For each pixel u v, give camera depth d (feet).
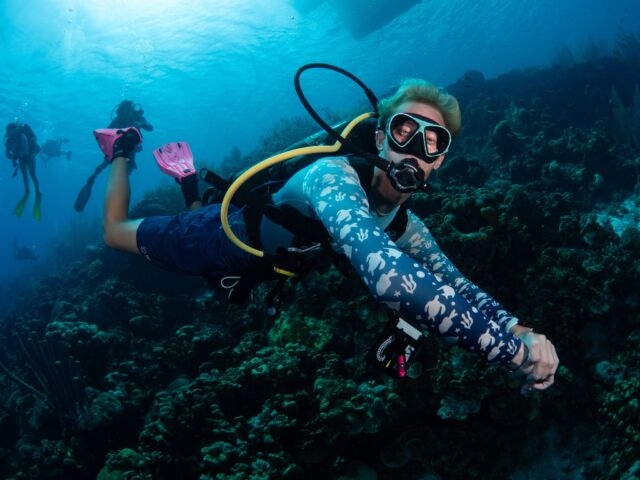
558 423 14.01
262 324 19.80
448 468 13.14
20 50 112.06
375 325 15.34
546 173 27.89
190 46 127.85
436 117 4.65
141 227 5.94
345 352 16.11
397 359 4.17
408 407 13.96
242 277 5.34
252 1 119.24
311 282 17.66
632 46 54.13
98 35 115.44
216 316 22.71
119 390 17.84
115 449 16.71
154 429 14.46
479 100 45.78
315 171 4.37
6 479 18.17
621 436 12.80
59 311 28.30
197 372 19.35
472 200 17.06
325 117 54.85
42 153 83.20
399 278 3.20
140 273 26.78
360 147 5.21
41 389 20.42
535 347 3.69
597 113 39.27
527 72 59.77
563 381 14.23
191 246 5.59
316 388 13.67
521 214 18.72
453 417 12.95
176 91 149.79
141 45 121.90
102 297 24.25
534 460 13.53
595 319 15.67
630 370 14.14
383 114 4.99
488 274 16.02
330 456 12.88
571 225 18.83
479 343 3.27
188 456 14.10
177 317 24.25
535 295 15.87
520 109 37.73
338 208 3.79
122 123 38.88
